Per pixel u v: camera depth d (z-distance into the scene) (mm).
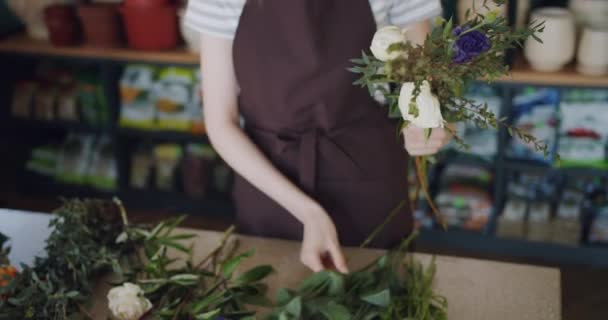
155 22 3033
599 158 2893
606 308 2820
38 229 1524
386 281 1322
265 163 1580
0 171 3543
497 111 2908
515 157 3012
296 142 1641
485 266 1445
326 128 1630
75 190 3561
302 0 1488
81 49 3158
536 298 1352
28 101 3420
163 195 3463
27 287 1251
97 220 1422
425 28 1635
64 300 1226
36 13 3227
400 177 1731
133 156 3471
